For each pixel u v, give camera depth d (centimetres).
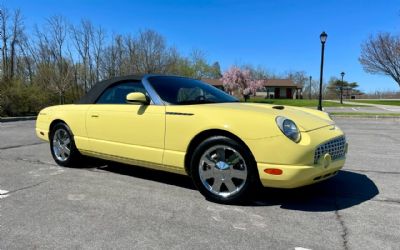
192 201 398
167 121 417
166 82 471
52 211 367
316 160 356
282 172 348
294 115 389
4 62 2794
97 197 412
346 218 349
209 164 393
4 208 377
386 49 4103
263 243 295
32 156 662
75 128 534
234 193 379
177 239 302
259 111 378
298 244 294
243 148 366
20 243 295
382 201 400
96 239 302
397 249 285
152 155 434
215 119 381
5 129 1198
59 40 3556
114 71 4097
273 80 8056
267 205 385
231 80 6869
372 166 581
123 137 464
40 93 2427
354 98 8269
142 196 416
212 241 299
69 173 527
